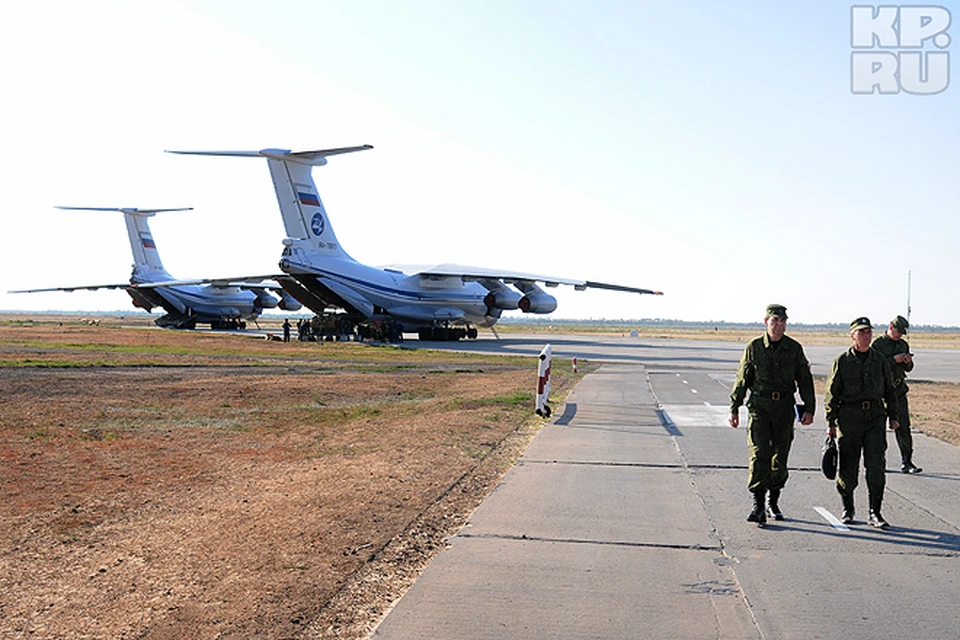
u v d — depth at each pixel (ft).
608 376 95.76
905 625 17.28
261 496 30.07
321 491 30.55
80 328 216.54
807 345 226.79
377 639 16.39
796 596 19.07
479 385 81.10
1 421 48.73
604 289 174.70
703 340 250.78
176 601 18.78
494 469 35.53
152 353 118.21
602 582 20.01
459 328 209.56
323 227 169.07
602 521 26.16
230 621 17.51
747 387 26.96
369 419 53.98
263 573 20.71
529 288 194.59
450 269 185.78
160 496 30.48
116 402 60.29
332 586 19.74
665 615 17.76
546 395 56.65
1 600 18.97
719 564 21.62
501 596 18.94
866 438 26.11
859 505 28.94
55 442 42.52
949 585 19.94
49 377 75.36
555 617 17.61
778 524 26.07
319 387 75.41
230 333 216.13
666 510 27.78
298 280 172.86
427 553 22.59
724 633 16.76
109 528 25.64
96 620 17.65
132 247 242.99
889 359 35.58
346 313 187.52
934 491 31.65
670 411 58.29
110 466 36.63
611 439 44.47
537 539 23.93
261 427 50.47
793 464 37.32
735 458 38.29
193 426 50.21
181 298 251.19
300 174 160.97
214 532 24.85
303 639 16.57
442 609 18.06
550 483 32.19
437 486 31.48
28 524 26.14
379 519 26.14
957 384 91.76
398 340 184.85
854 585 19.89
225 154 146.72
